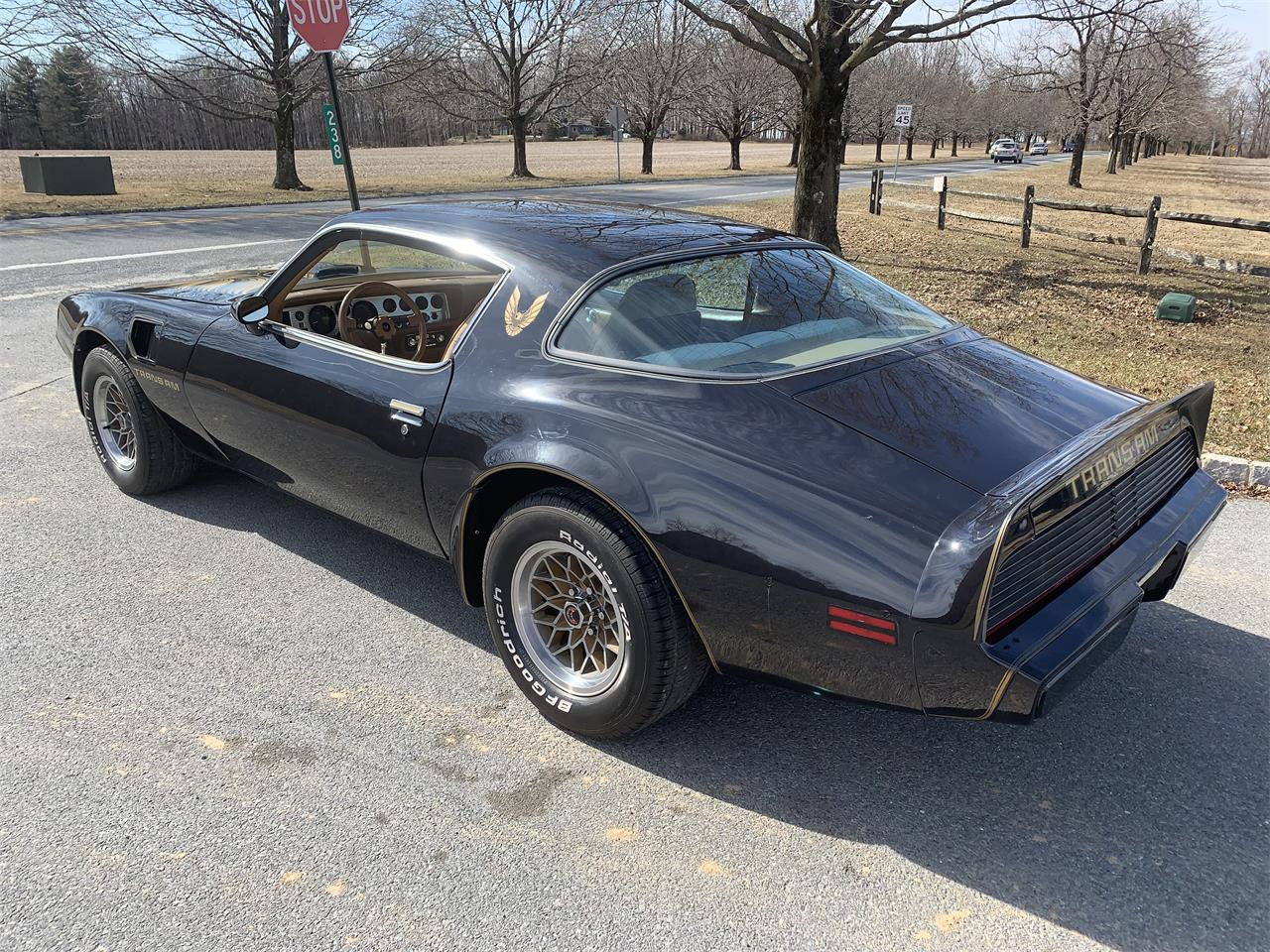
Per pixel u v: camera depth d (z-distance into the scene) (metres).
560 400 2.62
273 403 3.43
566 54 32.88
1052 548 2.21
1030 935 2.06
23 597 3.50
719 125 45.31
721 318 2.80
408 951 1.98
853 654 2.16
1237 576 3.83
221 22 24.11
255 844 2.29
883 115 59.97
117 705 2.85
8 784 2.48
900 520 2.13
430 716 2.84
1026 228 13.85
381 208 3.50
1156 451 2.68
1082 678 2.20
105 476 4.74
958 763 2.67
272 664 3.10
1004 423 2.49
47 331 7.87
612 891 2.17
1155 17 16.34
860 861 2.28
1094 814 2.46
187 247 13.05
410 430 2.93
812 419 2.41
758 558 2.21
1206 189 35.75
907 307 3.25
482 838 2.33
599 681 2.65
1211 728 2.83
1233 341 7.99
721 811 2.45
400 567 3.82
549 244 2.94
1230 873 2.25
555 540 2.57
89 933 2.01
